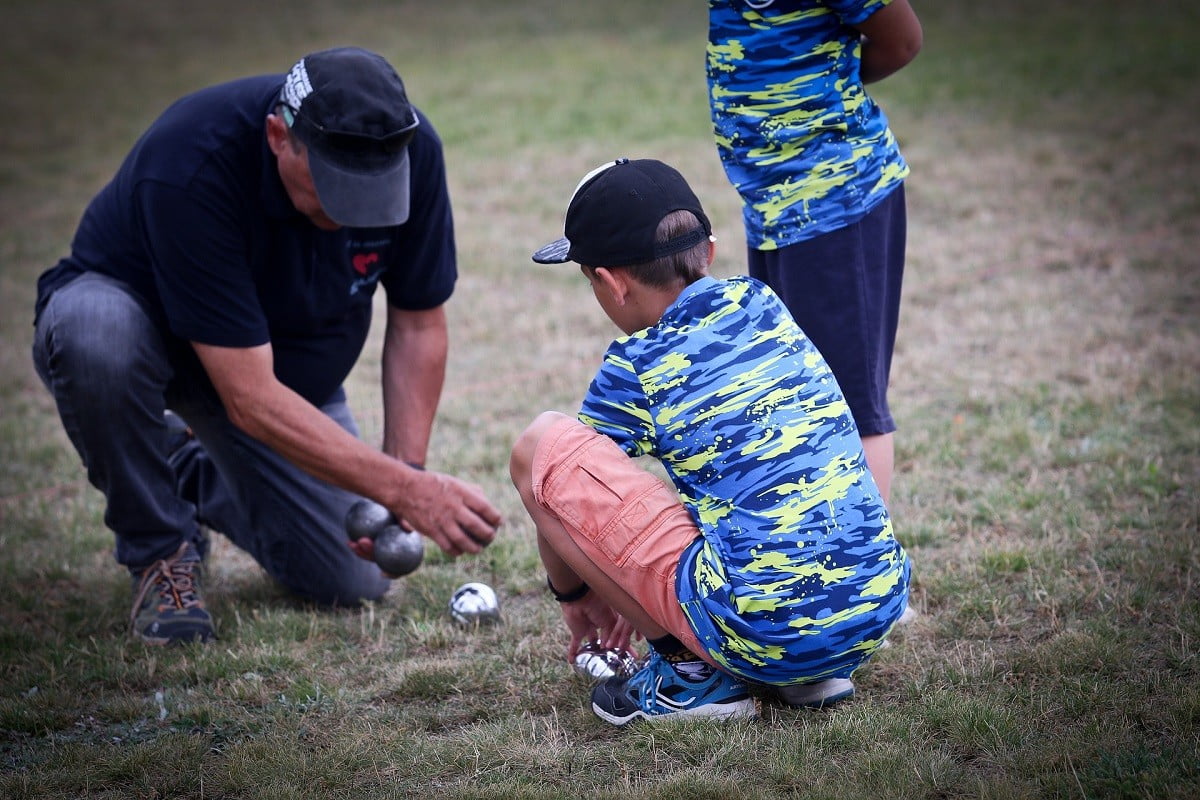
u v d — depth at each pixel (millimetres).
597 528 3182
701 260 3178
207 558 4773
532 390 6547
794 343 3148
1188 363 6066
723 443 3062
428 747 3303
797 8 3537
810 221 3609
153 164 3787
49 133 14133
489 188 10812
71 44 19344
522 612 4246
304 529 4285
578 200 3188
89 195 11625
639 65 15422
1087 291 7367
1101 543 4293
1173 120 11109
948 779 2916
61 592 4617
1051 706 3250
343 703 3621
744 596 3008
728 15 3631
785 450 3045
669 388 3088
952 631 3789
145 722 3566
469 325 7727
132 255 4055
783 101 3598
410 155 4027
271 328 4176
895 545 3135
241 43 18734
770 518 3023
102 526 5227
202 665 3885
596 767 3162
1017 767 2957
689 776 3002
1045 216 8898
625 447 3215
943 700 3305
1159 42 14234
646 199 3115
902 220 3791
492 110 13586
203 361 3873
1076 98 12164
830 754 3115
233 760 3254
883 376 3795
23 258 9781
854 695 3443
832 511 3033
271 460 4242
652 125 12492
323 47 17969
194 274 3766
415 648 4004
